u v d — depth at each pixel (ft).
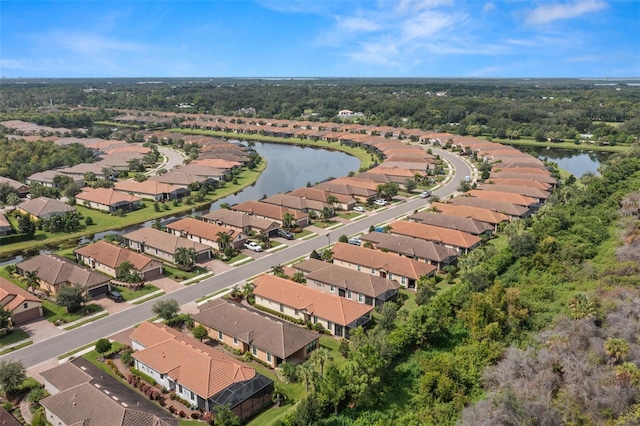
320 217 400.88
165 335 198.80
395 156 631.56
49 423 158.20
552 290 248.11
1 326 215.10
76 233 369.30
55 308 244.83
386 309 217.15
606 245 297.74
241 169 608.60
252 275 286.46
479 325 209.15
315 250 318.86
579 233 309.63
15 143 634.02
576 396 157.17
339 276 258.78
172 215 426.51
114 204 423.64
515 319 213.05
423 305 228.84
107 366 194.59
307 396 160.15
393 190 465.47
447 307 225.35
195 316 220.43
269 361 196.24
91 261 296.30
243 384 169.37
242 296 254.68
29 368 193.67
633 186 411.34
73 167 557.74
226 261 308.81
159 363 181.57
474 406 162.09
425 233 333.21
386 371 183.52
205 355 180.14
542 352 179.83
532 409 149.59
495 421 147.64
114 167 581.12
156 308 222.89
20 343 211.82
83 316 236.43
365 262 286.87
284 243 343.87
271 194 511.40
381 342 184.65
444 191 496.23
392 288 249.55
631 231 302.04
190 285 272.51
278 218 377.50
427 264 282.36
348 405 167.02
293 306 231.09
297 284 243.19
